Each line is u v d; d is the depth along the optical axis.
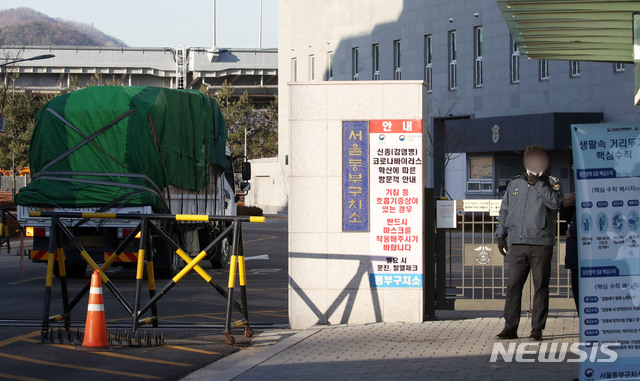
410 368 11.22
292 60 88.62
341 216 14.98
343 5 79.00
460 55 65.50
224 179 31.41
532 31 11.37
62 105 23.69
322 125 14.93
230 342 13.57
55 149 23.55
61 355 12.75
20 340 13.97
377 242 14.98
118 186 23.20
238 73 132.25
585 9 10.41
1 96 68.00
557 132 54.00
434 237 15.31
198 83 135.12
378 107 14.85
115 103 23.52
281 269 29.47
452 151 61.88
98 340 13.36
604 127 9.05
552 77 57.97
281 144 93.94
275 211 95.81
